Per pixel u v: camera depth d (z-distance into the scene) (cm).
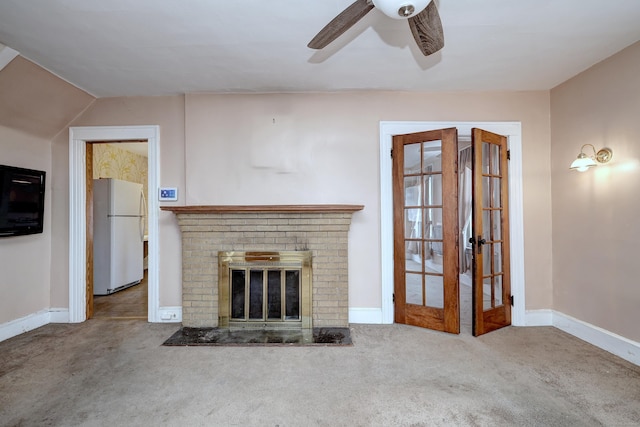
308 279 297
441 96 310
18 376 213
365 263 311
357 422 167
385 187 310
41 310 311
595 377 209
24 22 197
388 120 311
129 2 179
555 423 165
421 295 299
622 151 238
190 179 309
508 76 278
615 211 243
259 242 300
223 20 197
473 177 281
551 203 306
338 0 179
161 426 164
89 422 167
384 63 254
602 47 233
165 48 230
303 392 194
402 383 203
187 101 310
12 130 280
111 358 239
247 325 297
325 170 312
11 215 277
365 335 280
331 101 312
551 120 306
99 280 434
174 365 228
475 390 195
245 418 170
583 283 271
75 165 319
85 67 256
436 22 154
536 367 223
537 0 180
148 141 319
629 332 233
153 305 316
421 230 300
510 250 307
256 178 311
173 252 316
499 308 297
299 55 241
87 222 328
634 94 229
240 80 284
